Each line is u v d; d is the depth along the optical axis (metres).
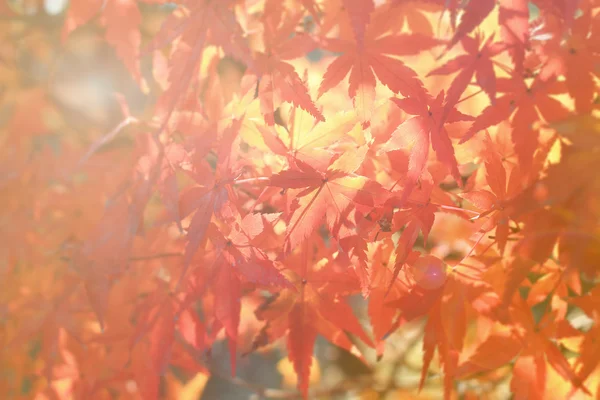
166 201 0.54
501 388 0.71
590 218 0.51
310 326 0.59
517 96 0.54
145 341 0.65
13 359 0.71
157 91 0.65
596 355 0.56
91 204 0.67
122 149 0.67
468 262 0.56
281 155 0.54
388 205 0.52
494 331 0.59
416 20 0.58
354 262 0.54
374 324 0.58
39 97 0.75
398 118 0.56
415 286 0.56
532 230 0.53
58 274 0.69
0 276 0.68
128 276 0.65
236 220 0.53
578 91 0.53
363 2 0.52
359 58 0.54
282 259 0.54
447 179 0.63
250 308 0.68
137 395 0.72
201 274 0.56
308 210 0.52
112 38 0.60
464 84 0.53
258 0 0.59
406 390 0.90
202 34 0.55
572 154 0.52
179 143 0.58
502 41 0.53
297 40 0.55
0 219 0.67
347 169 0.52
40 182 0.67
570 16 0.51
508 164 0.56
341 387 0.92
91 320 0.68
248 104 0.54
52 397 0.69
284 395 0.87
